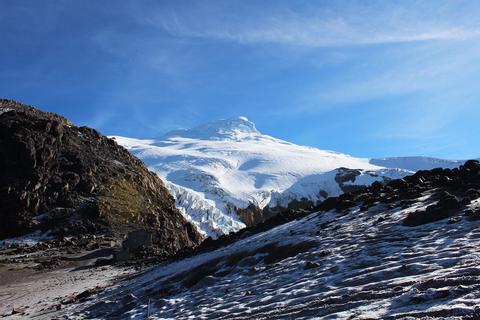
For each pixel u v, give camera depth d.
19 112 72.19
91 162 71.69
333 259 12.33
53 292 26.88
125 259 39.91
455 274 7.89
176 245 51.66
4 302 25.50
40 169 63.75
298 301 9.52
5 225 56.72
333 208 21.39
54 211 59.91
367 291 8.48
